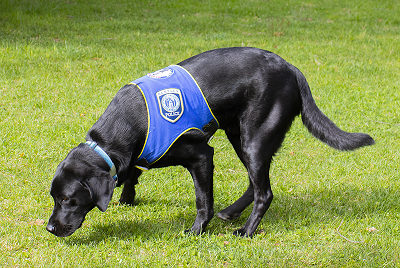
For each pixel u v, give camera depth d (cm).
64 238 345
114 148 322
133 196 403
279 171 494
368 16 1501
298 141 571
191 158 341
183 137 330
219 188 447
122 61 815
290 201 424
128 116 325
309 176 479
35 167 452
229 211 388
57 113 583
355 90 752
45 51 827
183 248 337
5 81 668
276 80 354
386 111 659
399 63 947
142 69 777
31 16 1095
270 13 1456
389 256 326
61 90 658
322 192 445
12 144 488
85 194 310
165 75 341
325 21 1409
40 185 422
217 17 1341
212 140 557
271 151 358
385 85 791
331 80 799
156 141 324
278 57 366
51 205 390
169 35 1062
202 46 980
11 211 373
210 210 356
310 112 370
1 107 585
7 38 893
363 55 997
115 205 407
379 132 589
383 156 525
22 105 593
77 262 313
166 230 363
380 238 353
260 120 350
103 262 316
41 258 314
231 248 340
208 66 348
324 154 534
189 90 334
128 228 370
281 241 356
